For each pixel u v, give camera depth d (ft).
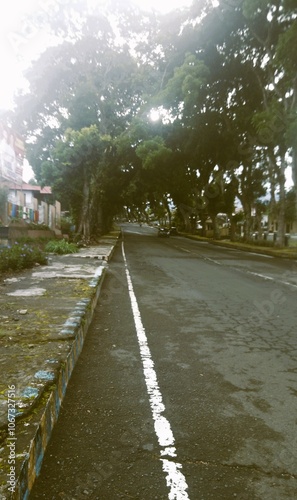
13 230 52.06
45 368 10.78
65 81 95.09
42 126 102.58
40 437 7.89
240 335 17.79
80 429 9.32
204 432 9.34
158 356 14.73
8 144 55.77
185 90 71.82
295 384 12.39
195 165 104.06
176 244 100.94
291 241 109.29
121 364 13.83
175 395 11.36
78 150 75.77
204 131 86.12
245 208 97.76
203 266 48.16
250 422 9.87
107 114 98.22
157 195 145.07
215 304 24.68
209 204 117.39
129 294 27.78
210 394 11.48
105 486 7.32
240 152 83.05
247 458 8.34
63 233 89.45
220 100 82.17
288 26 59.21
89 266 39.65
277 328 19.13
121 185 115.75
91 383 12.10
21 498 6.40
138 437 9.04
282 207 81.00
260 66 71.61
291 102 61.67
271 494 7.27
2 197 51.78
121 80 95.25
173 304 24.50
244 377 12.85
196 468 7.95
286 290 30.37
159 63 90.53
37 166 105.09
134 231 211.41
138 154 85.15
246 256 66.33
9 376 10.16
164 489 7.29
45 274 32.35
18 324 15.67
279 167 81.92
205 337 17.37
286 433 9.39
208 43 74.90
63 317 16.90
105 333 17.75
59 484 7.32
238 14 65.10
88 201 84.02
